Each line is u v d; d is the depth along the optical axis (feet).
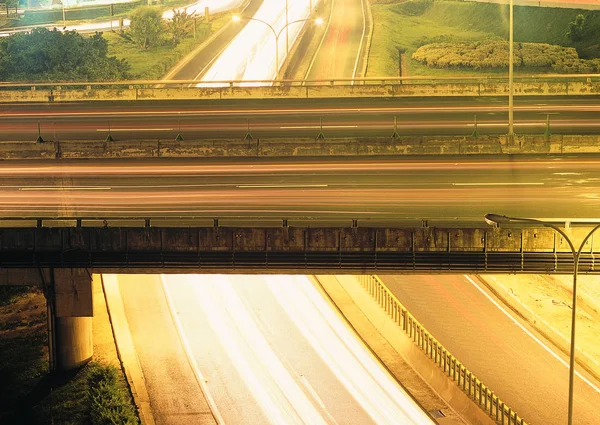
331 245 245.65
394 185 318.04
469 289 324.39
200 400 252.42
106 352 278.05
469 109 412.77
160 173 339.36
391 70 590.14
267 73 581.53
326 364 273.13
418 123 391.04
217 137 376.27
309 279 333.83
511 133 358.02
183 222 284.00
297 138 357.00
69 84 450.30
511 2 352.69
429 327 295.07
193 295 319.68
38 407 246.68
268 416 243.40
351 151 354.74
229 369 269.85
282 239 246.27
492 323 297.53
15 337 292.61
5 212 303.89
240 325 298.56
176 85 547.90
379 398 253.03
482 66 611.88
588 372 265.13
